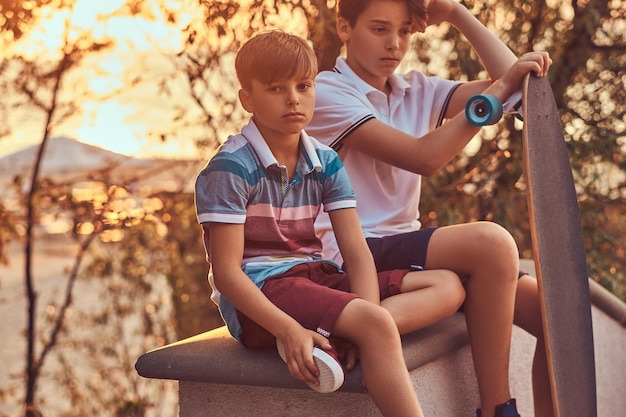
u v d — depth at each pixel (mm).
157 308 5094
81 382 5117
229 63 3932
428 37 4258
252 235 1942
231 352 1990
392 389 1742
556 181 2186
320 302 1823
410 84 2568
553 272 2111
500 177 4508
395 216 2385
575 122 4637
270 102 1910
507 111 2248
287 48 1898
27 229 4801
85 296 5668
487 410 2109
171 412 5254
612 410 3246
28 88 4461
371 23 2344
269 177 1938
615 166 4785
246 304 1827
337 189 2039
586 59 4578
